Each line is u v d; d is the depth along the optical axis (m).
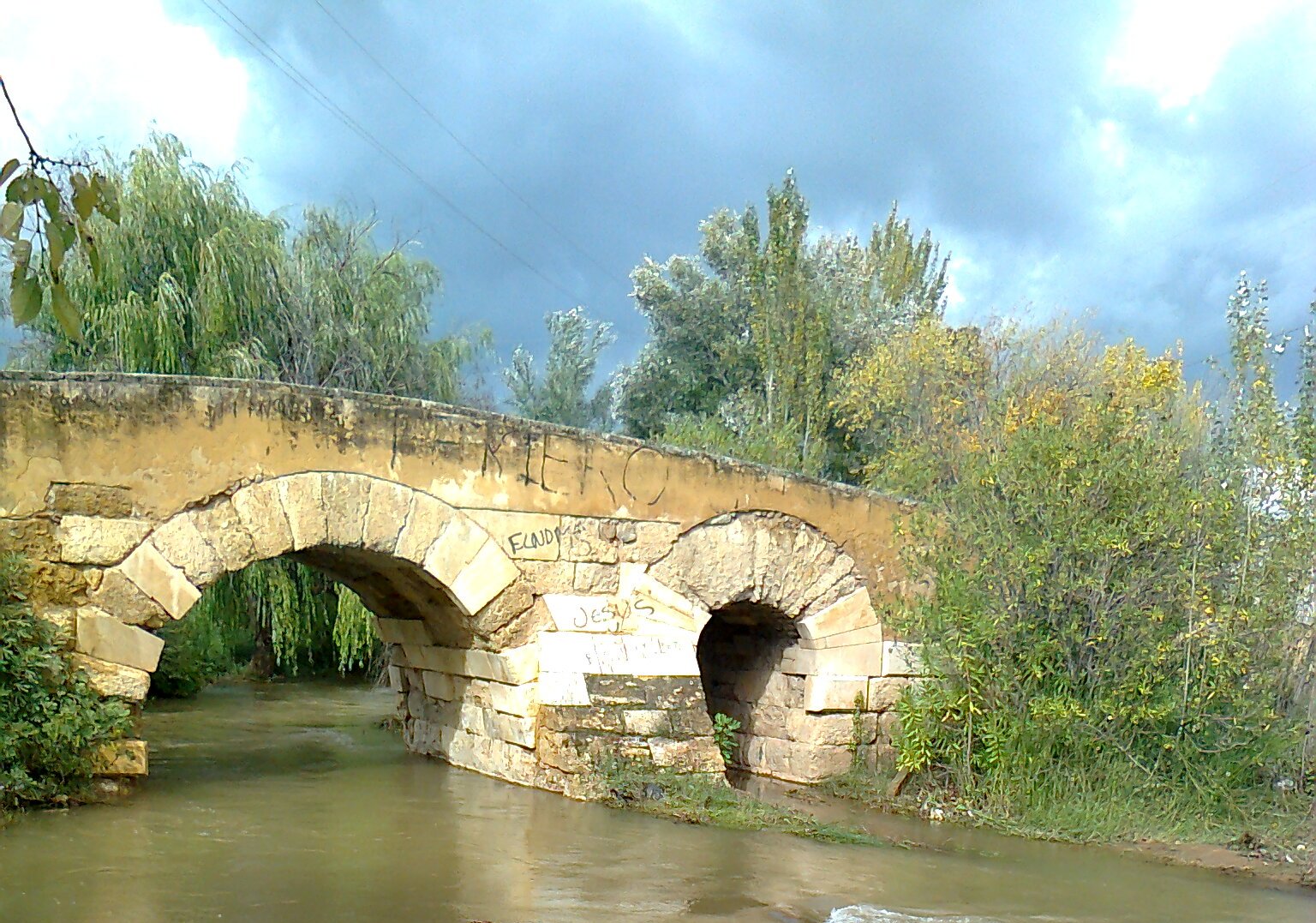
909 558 11.83
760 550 11.37
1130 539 10.62
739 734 12.65
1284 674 11.11
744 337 29.56
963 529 11.23
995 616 10.63
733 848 8.12
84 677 8.38
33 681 8.13
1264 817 10.26
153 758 11.63
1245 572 10.80
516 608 10.06
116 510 8.63
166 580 8.73
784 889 7.12
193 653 18.88
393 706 18.08
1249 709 10.62
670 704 10.20
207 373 17.77
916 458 13.61
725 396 29.27
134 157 18.28
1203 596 10.60
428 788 9.95
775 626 12.17
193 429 8.91
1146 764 10.70
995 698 10.79
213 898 6.33
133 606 8.62
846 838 8.89
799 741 11.81
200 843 7.62
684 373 29.61
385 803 9.24
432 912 6.23
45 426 8.48
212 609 18.41
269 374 18.73
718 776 9.96
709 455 11.14
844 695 11.79
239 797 9.36
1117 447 10.98
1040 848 9.39
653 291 30.02
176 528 8.79
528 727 10.05
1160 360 14.41
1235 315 12.45
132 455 8.70
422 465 9.71
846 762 11.76
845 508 11.95
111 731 8.51
